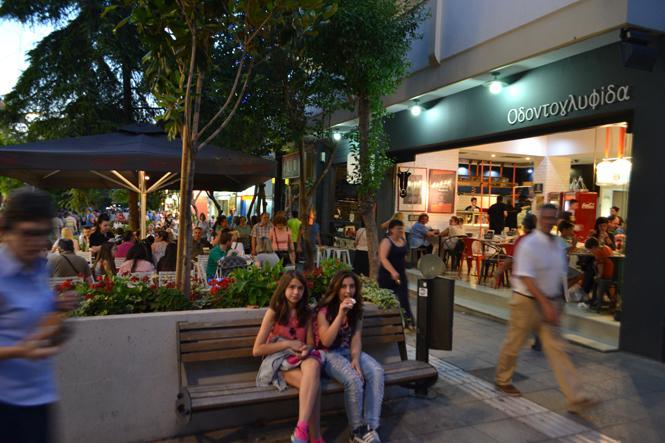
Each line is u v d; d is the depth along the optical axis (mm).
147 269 7688
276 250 10891
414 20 10273
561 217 8016
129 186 10555
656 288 6590
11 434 2176
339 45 8977
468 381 5641
